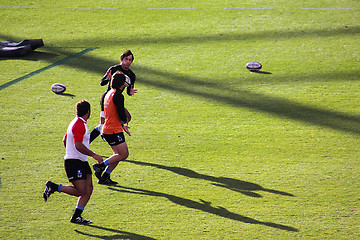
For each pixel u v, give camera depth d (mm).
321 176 23047
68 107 33531
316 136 28234
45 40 51031
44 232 18281
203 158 25547
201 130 29562
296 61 42938
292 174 23359
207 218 19312
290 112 32219
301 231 18156
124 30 53812
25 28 55000
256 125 30188
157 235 18031
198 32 52562
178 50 47156
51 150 26641
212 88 37375
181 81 39062
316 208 19969
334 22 53969
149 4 63719
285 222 18875
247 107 33344
